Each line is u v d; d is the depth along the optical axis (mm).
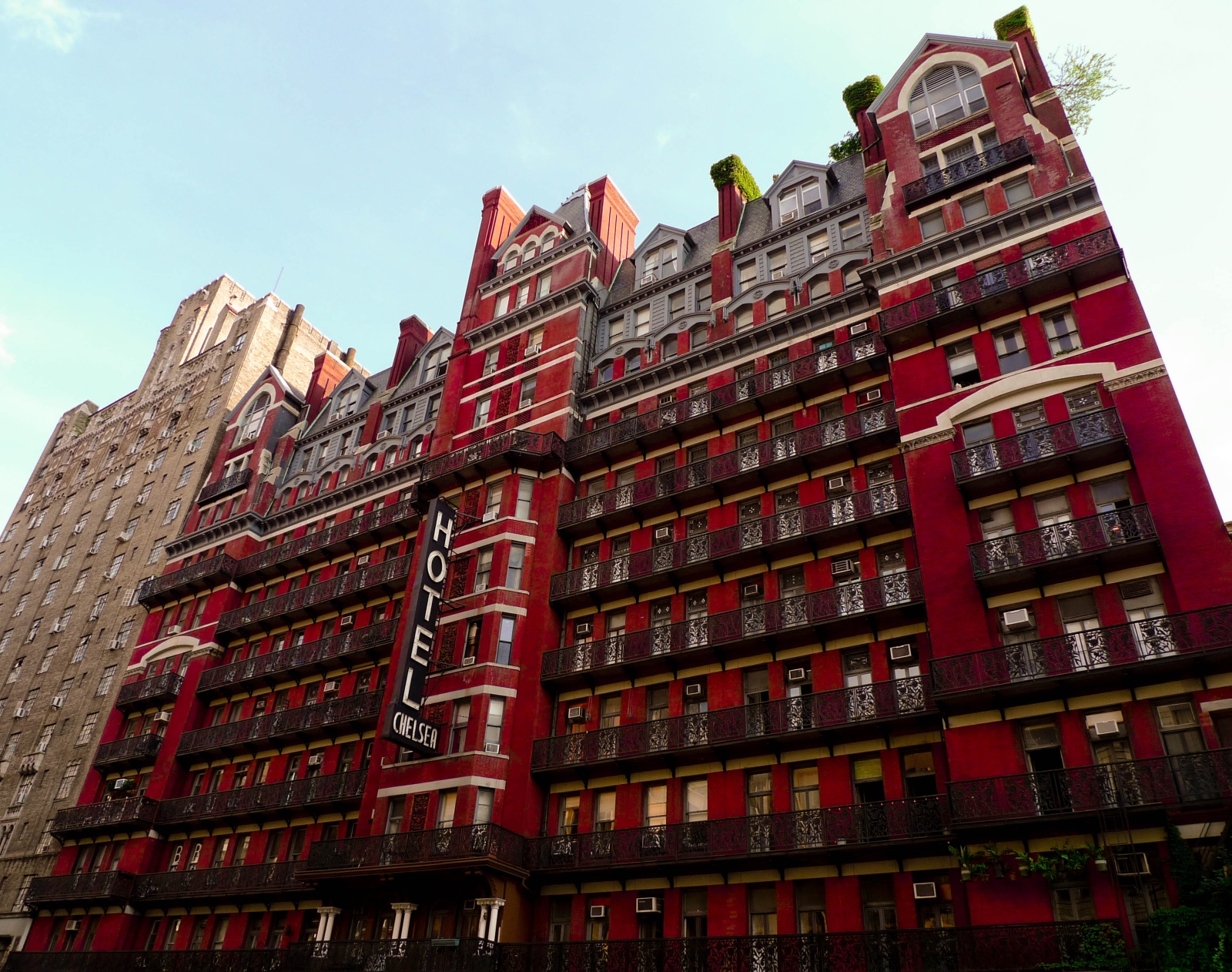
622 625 32031
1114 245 25891
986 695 22203
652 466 34594
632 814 28094
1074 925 18984
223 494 50438
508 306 43156
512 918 27203
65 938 38656
